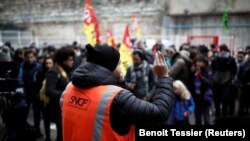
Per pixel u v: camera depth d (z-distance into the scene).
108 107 1.76
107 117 1.76
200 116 5.96
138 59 5.66
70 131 1.92
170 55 6.27
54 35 22.42
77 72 1.88
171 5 19.33
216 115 7.25
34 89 5.93
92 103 1.81
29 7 22.91
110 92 1.79
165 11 19.53
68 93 2.00
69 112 1.93
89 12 6.51
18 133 4.28
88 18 6.50
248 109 7.59
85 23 6.52
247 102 7.38
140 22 20.14
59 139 4.57
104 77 1.86
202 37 16.06
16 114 4.18
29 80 6.12
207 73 6.15
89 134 1.80
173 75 5.61
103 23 21.08
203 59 6.05
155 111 1.78
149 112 1.76
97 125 1.78
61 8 22.23
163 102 1.85
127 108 1.76
